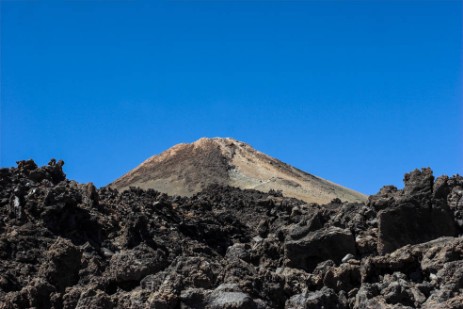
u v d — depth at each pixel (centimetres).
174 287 4453
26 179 5894
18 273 4894
